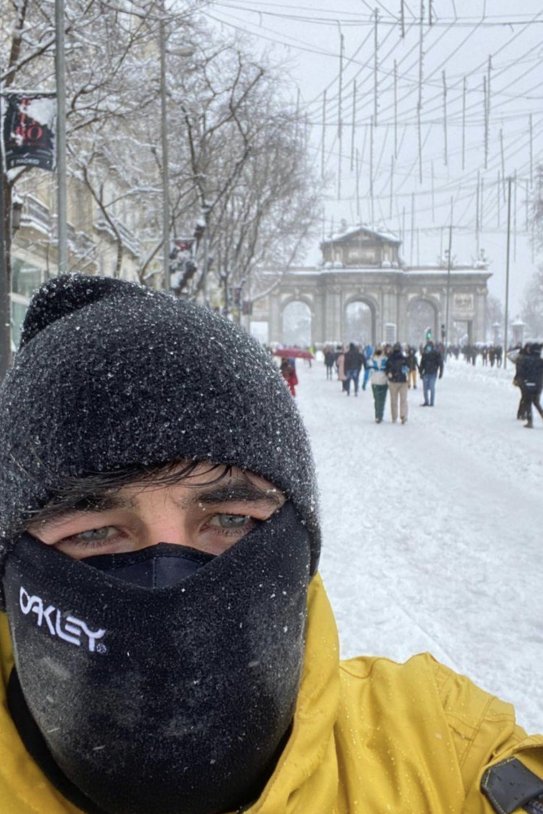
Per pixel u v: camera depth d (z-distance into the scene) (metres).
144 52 17.19
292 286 85.06
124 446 0.84
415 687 1.15
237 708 0.81
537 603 4.73
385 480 9.36
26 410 0.88
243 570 0.84
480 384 31.31
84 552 0.88
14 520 0.88
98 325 0.93
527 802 0.98
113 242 23.77
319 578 1.16
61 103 10.52
